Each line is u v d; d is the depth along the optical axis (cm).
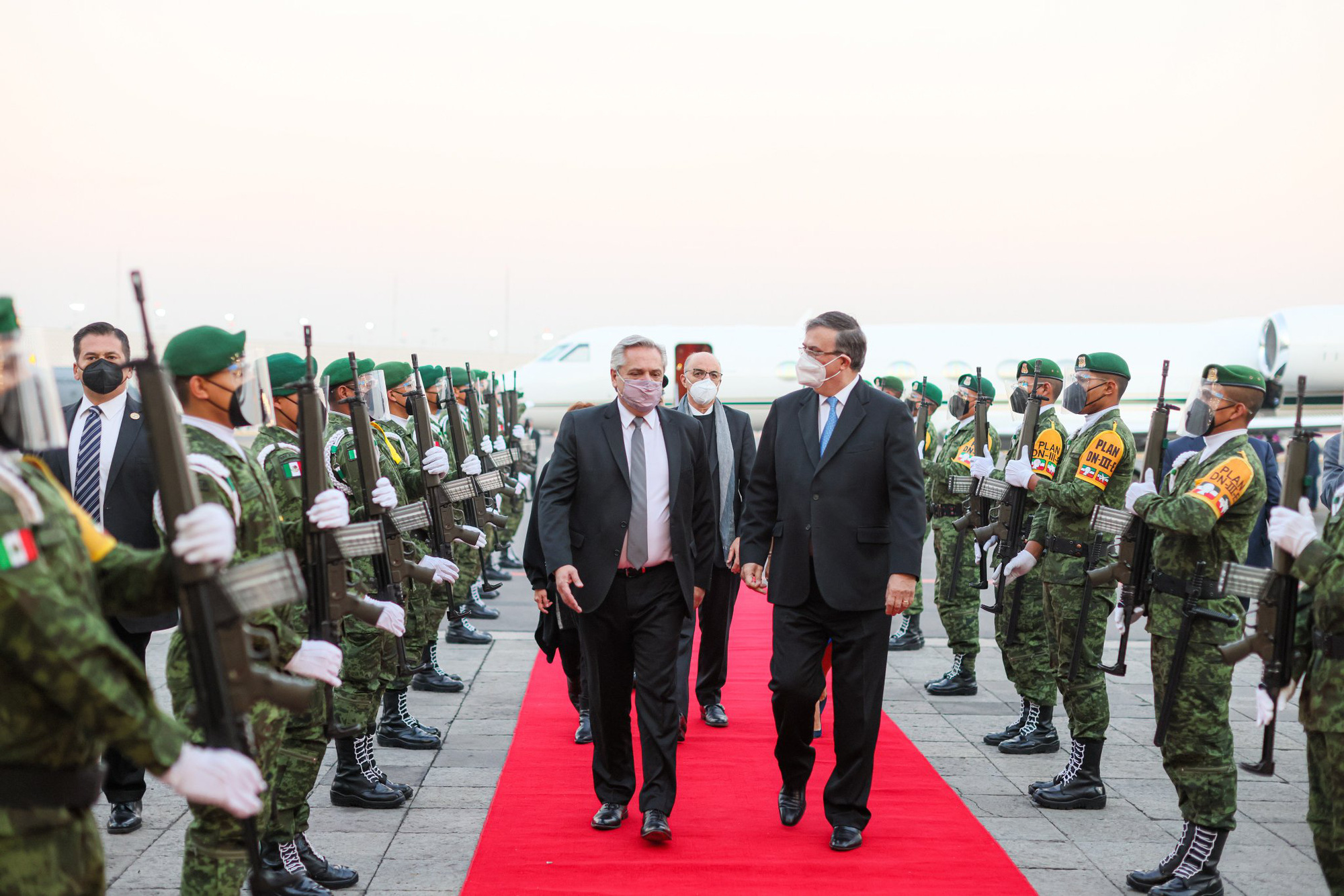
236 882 278
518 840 397
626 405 415
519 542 1395
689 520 413
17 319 190
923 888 356
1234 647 315
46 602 176
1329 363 1834
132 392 453
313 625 311
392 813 433
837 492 397
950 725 577
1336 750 274
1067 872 378
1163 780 484
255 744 276
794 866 373
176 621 437
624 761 416
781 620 412
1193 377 2002
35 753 187
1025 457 479
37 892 185
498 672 686
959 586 637
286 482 373
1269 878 378
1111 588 457
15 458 196
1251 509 363
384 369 602
